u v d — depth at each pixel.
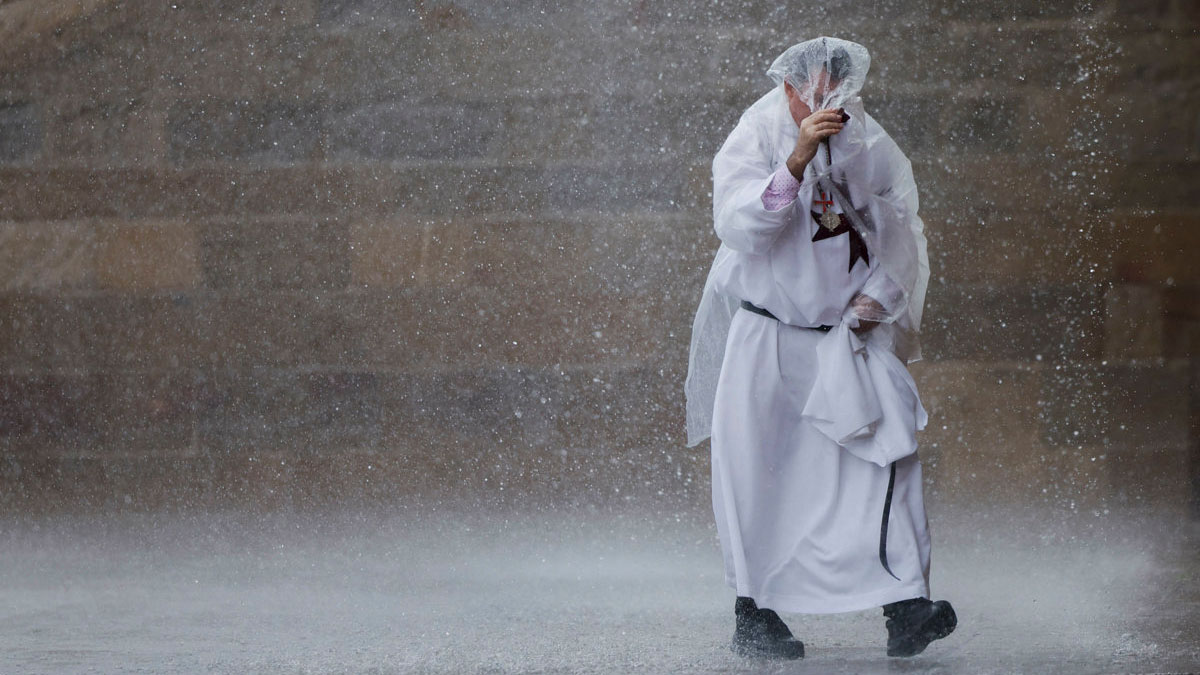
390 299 18.72
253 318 18.83
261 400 18.72
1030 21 18.22
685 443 18.11
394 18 18.78
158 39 19.27
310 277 18.83
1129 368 18.00
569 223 18.53
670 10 18.52
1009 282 18.14
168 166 19.06
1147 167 18.17
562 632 11.55
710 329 10.98
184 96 18.92
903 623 9.70
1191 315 18.03
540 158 18.67
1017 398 17.92
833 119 9.57
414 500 18.22
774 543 10.19
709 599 13.85
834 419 9.93
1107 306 18.06
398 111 18.83
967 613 12.15
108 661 10.34
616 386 18.33
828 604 9.92
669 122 18.58
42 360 19.03
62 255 19.12
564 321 18.48
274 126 18.97
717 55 18.55
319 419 18.61
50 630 12.16
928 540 9.96
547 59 18.66
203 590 14.78
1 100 19.33
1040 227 18.19
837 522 10.01
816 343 10.20
